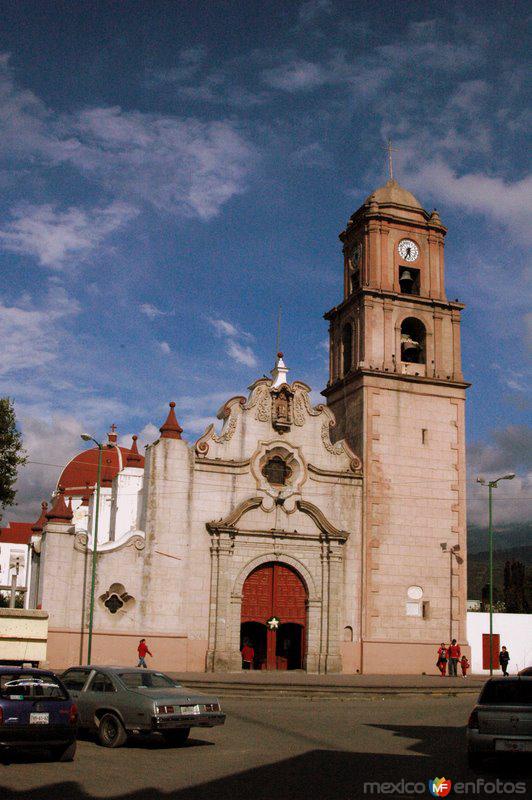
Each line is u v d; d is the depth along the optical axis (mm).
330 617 48312
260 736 23141
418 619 50000
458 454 53062
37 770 17250
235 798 14539
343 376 55188
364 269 54594
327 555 49062
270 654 47531
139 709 20266
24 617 41531
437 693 39250
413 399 52844
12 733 17547
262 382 50531
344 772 17328
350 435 52812
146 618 45469
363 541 50031
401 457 51812
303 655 48125
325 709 31531
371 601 49312
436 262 55656
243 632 49156
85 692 21641
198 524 47250
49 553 44531
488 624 52125
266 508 48594
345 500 50438
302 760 18812
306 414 51000
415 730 25047
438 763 18719
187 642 45781
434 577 50906
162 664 45062
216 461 48156
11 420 49062
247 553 47844
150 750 20312
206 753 19875
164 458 47375
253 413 49875
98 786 15469
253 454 49156
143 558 46062
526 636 52719
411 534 50969
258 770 17453
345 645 48531
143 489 48062
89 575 45031
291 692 37219
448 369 54219
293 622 48375
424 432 52625
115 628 44938
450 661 48125
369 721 27406
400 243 55188
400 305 54031
